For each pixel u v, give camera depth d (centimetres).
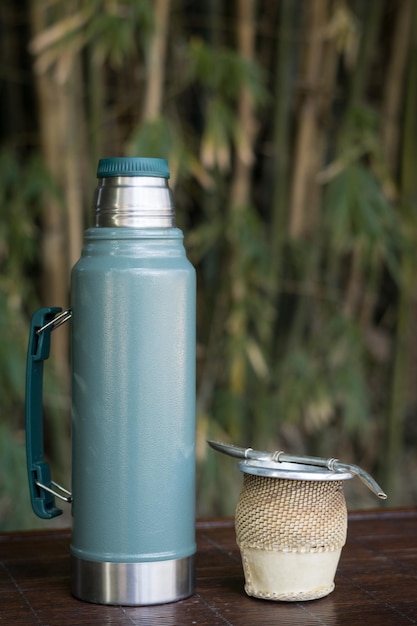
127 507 106
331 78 257
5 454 229
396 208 263
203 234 246
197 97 266
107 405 106
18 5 258
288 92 248
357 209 237
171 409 107
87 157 249
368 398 291
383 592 111
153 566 106
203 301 258
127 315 105
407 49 264
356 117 249
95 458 106
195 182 259
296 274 259
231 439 250
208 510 246
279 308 267
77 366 108
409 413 311
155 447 106
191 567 109
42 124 240
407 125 262
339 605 106
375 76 282
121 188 107
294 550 105
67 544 133
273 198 250
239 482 256
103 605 106
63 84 236
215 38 249
